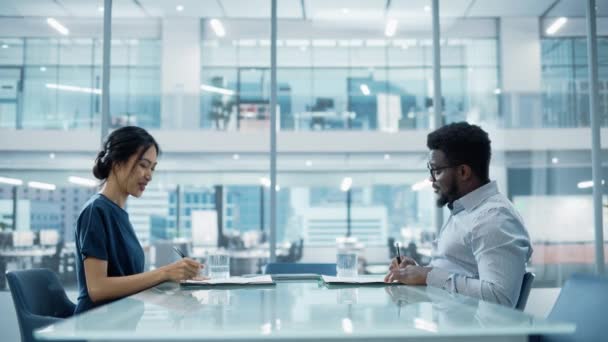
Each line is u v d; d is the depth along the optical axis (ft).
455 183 6.08
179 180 23.43
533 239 17.83
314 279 7.09
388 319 3.11
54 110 19.35
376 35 18.28
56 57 18.84
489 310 3.46
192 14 18.11
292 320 3.10
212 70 23.50
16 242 16.96
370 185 24.88
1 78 17.40
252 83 23.70
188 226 22.80
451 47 18.54
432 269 5.58
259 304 3.95
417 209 24.35
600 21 13.19
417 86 23.90
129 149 6.19
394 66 23.85
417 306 3.74
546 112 17.16
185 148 23.72
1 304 11.66
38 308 6.38
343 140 24.26
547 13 16.17
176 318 3.15
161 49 21.93
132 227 6.39
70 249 17.88
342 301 4.12
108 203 6.05
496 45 17.26
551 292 12.91
